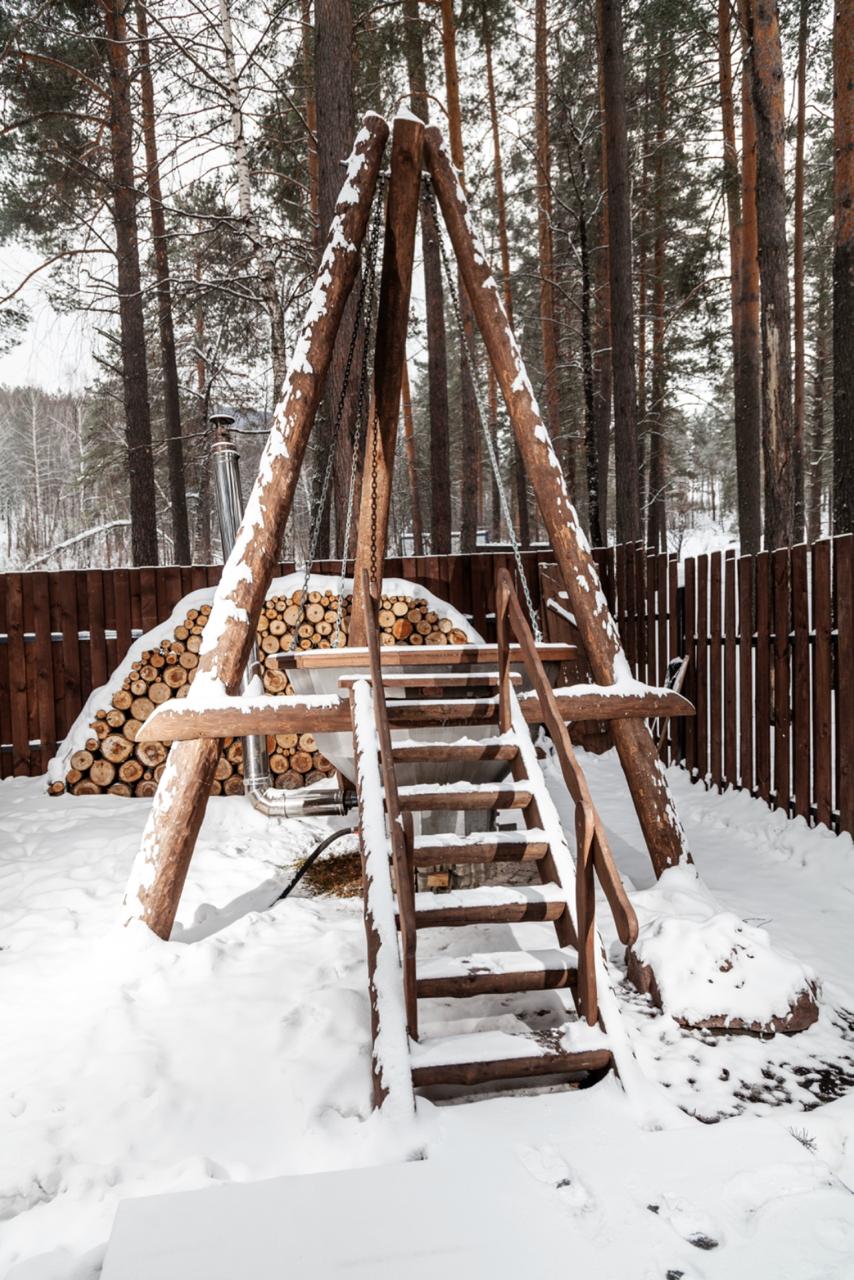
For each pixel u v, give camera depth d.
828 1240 1.86
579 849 2.80
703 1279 1.75
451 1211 1.98
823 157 18.88
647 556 7.14
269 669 7.40
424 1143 2.27
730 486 44.53
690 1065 2.78
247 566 4.21
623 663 4.45
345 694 4.54
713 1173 2.12
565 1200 2.01
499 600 3.79
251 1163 2.27
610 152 12.78
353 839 5.76
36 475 38.34
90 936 3.93
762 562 5.35
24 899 4.46
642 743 4.31
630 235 12.87
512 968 2.89
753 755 5.60
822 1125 2.35
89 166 12.32
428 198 5.03
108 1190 2.16
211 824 6.04
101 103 12.47
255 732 3.90
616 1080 2.59
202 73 11.28
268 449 4.35
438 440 17.47
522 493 26.14
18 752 7.44
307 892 4.64
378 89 14.21
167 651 7.04
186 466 21.02
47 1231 2.02
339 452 8.64
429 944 3.76
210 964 3.52
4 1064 2.81
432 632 7.65
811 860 4.58
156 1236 1.90
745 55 13.79
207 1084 2.66
